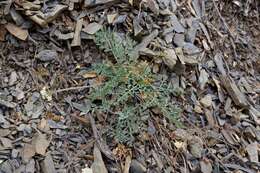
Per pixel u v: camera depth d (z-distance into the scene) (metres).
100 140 1.89
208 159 2.04
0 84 1.95
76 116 1.94
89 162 1.84
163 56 2.13
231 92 2.31
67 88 2.00
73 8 2.10
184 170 1.95
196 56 2.31
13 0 2.00
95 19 2.12
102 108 1.92
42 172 1.77
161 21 2.26
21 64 2.01
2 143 1.80
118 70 1.93
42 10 2.04
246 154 2.14
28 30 2.04
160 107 1.96
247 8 2.89
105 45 2.02
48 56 2.04
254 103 2.42
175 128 2.05
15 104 1.92
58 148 1.85
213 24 2.62
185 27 2.37
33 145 1.81
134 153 1.90
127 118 1.90
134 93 1.96
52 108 1.95
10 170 1.74
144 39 2.16
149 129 1.97
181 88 2.17
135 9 2.19
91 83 2.01
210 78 2.33
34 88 1.98
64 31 2.08
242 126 2.24
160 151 1.96
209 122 2.17
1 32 2.01
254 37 2.88
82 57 2.09
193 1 2.53
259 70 2.69
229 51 2.59
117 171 1.84
